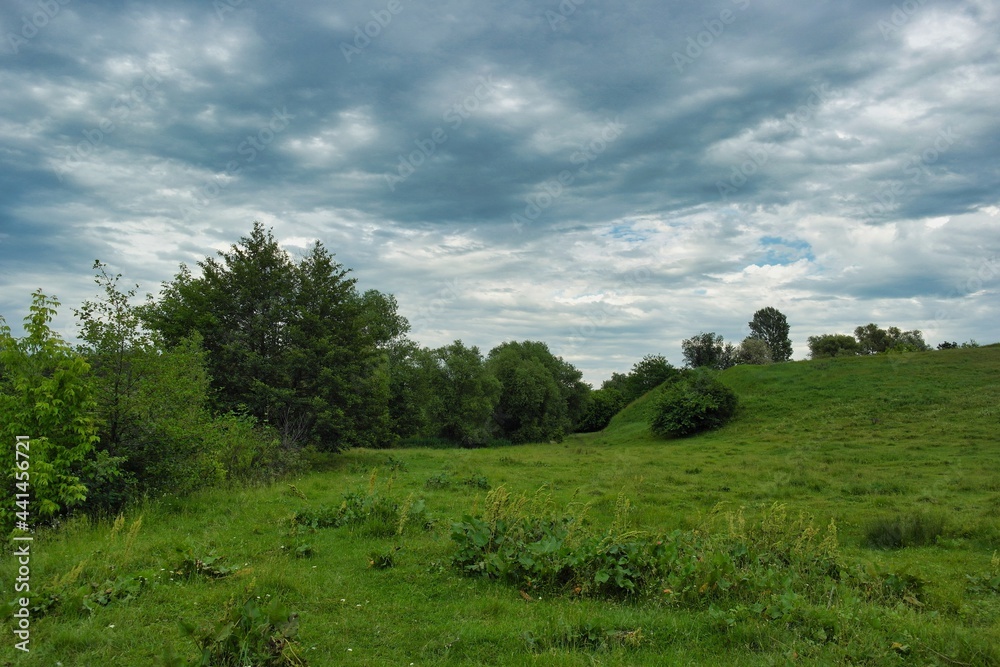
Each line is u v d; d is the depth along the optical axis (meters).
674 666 5.23
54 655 5.27
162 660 4.75
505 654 5.48
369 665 5.23
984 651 5.34
